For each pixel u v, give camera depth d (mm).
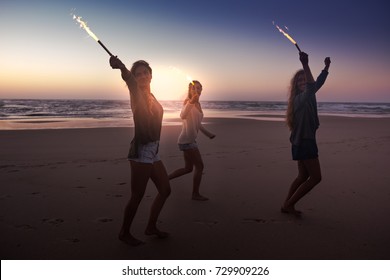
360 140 10398
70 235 3064
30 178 5180
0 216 3531
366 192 4496
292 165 6371
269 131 13484
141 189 2768
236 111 43094
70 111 35719
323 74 3254
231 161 6773
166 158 7109
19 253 2695
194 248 2828
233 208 3883
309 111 3393
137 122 2680
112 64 2412
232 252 2752
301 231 3180
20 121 19516
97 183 4910
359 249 2789
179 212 3746
